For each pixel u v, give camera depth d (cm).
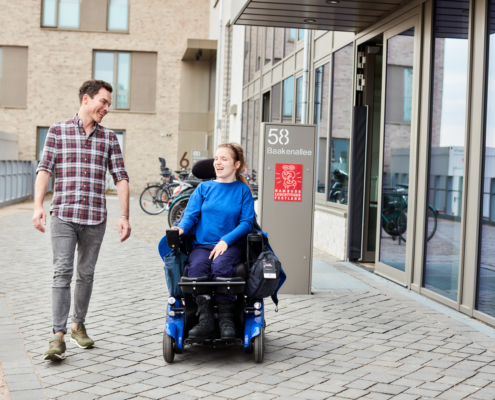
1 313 510
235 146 415
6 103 2416
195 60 2461
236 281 372
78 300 418
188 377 360
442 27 579
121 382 350
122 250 894
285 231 596
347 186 838
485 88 496
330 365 383
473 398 326
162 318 500
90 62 2433
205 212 405
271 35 1329
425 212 603
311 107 1008
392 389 339
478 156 499
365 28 778
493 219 480
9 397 323
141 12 2444
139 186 2467
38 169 397
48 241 981
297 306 545
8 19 2395
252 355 406
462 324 482
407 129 651
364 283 659
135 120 2458
